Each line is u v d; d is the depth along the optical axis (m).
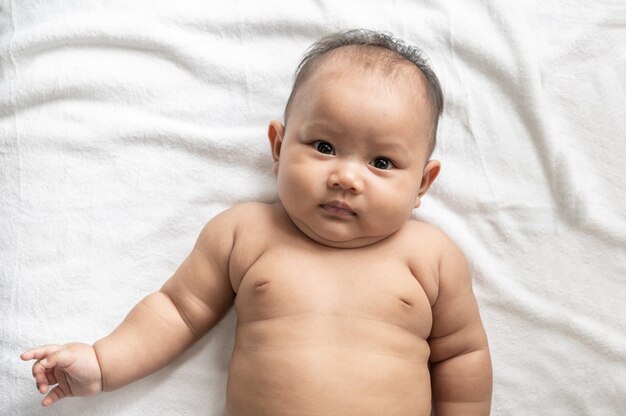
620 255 1.26
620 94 1.30
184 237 1.23
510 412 1.23
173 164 1.24
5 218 1.21
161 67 1.27
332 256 1.10
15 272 1.19
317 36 1.29
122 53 1.27
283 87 1.27
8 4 1.25
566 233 1.26
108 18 1.26
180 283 1.15
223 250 1.14
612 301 1.25
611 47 1.31
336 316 1.07
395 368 1.06
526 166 1.27
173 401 1.18
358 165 1.05
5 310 1.18
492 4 1.30
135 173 1.24
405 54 1.12
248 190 1.25
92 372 1.09
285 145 1.09
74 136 1.23
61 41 1.25
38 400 1.16
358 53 1.08
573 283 1.26
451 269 1.14
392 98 1.04
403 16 1.29
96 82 1.25
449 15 1.29
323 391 1.03
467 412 1.16
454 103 1.28
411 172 1.08
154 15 1.27
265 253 1.11
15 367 1.16
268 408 1.04
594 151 1.29
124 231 1.22
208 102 1.27
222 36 1.29
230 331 1.20
